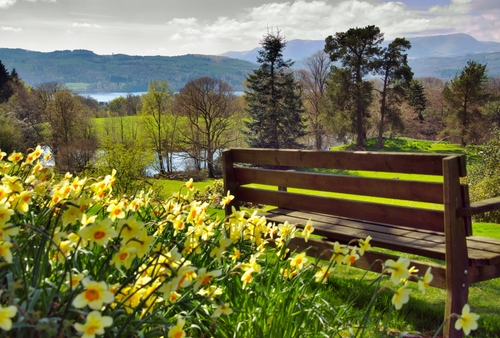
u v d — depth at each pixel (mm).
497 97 44406
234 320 2203
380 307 3119
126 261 1604
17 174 2932
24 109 40844
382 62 43938
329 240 3613
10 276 1412
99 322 1289
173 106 39906
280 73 42406
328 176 3346
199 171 38469
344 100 44469
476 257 2590
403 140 49344
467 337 2656
